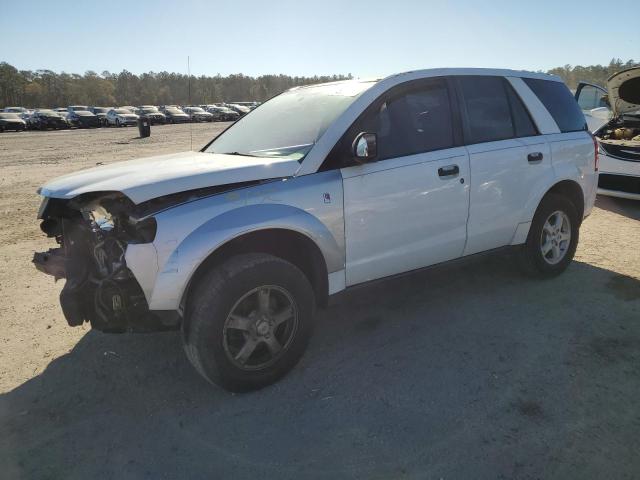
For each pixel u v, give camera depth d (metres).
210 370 2.77
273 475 2.29
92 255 3.04
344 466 2.33
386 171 3.33
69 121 44.03
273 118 3.94
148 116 45.25
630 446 2.39
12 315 4.16
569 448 2.39
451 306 4.07
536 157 4.18
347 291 3.34
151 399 2.93
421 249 3.61
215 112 53.69
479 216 3.87
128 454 2.47
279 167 3.02
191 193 2.78
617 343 3.38
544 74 4.65
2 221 7.52
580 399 2.77
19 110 51.19
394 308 4.08
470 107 3.91
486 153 3.85
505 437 2.49
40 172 13.41
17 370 3.29
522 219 4.17
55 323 4.00
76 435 2.63
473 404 2.77
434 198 3.57
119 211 2.83
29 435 2.64
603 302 4.03
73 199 3.03
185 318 2.79
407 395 2.87
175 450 2.49
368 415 2.71
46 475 2.35
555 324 3.68
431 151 3.61
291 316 3.03
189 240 2.66
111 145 22.30
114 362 3.37
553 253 4.54
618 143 7.08
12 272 5.24
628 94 7.81
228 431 2.62
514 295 4.24
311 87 4.16
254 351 3.02
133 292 2.75
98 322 2.92
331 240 3.13
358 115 3.30
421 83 3.67
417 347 3.43
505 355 3.28
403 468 2.30
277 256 3.23
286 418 2.71
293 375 3.13
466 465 2.31
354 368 3.19
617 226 6.33
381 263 3.43
